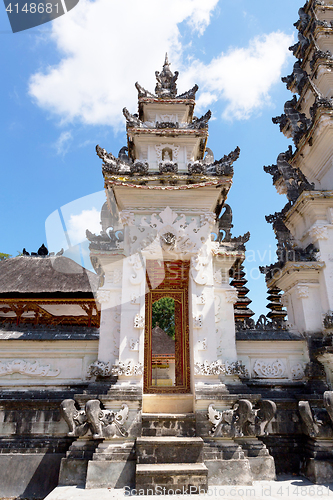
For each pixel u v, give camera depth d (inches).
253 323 460.4
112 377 398.3
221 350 422.3
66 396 399.9
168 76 591.5
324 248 453.7
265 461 351.6
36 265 649.0
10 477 362.6
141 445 337.1
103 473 329.4
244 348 442.9
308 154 551.2
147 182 447.2
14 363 421.7
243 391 397.7
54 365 425.4
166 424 378.6
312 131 512.1
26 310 661.3
